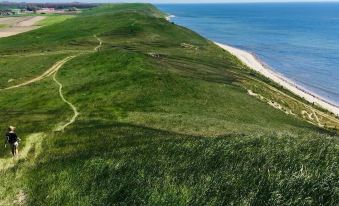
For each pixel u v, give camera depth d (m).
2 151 36.34
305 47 197.62
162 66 82.06
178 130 44.66
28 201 22.17
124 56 84.25
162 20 165.50
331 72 138.12
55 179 24.06
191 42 139.25
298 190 16.69
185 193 18.44
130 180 20.83
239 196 17.34
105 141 37.44
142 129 43.66
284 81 120.31
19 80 75.44
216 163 20.88
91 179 22.42
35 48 113.56
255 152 21.27
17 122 48.25
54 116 51.41
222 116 56.66
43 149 37.00
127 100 59.62
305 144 22.06
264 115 62.94
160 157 23.47
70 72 78.19
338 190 16.08
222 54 130.75
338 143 23.08
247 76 97.88
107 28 144.12
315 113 80.69
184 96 63.88
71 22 167.75
